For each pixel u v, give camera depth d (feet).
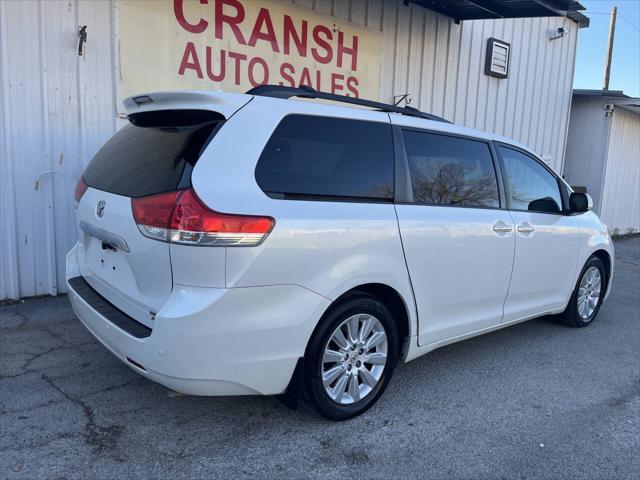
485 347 15.40
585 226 16.58
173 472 8.63
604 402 12.08
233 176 8.61
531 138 35.83
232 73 19.97
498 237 13.00
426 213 11.36
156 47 18.03
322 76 22.90
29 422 9.82
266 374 8.93
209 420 10.27
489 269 12.87
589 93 41.83
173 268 8.30
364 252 10.00
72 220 17.26
